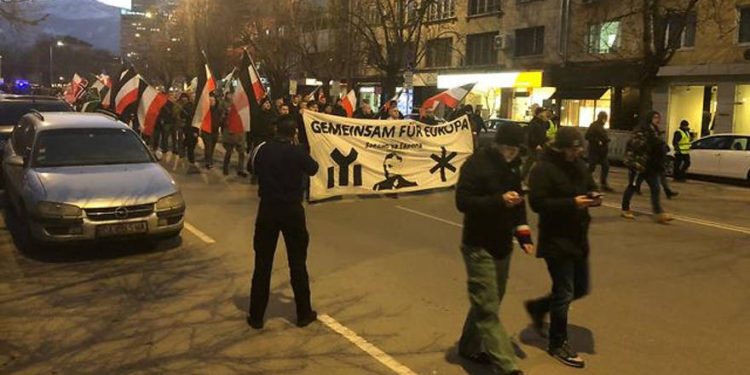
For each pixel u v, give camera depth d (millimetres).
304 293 5383
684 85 25109
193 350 4863
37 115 9562
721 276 7289
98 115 9883
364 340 5098
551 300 4777
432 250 8125
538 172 4609
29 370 4480
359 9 30016
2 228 8742
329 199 11992
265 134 13719
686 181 17891
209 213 10227
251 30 42719
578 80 29188
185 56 54094
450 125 13461
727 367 4703
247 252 7816
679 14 21594
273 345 4980
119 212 7332
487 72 34125
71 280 6605
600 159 14461
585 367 4664
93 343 4980
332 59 36281
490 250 4430
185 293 6242
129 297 6098
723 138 17688
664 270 7508
